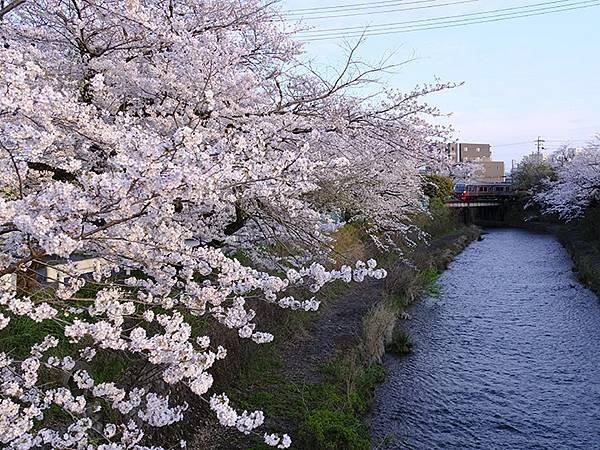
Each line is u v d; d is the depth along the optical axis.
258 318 9.32
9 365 3.82
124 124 4.20
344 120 6.39
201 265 4.06
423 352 11.86
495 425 8.53
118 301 3.69
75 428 3.47
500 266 23.36
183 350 3.15
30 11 5.57
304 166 4.02
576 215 27.81
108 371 5.50
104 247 3.66
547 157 48.00
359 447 6.72
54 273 4.46
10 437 2.84
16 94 3.01
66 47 5.80
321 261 8.67
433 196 29.06
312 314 12.02
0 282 3.08
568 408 9.19
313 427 6.80
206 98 5.00
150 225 3.78
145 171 2.82
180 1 6.21
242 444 6.57
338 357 9.77
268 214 6.25
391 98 7.25
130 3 4.66
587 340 12.89
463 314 15.23
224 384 7.72
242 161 4.12
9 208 2.55
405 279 16.27
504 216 44.72
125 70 5.42
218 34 6.26
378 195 10.23
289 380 8.58
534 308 15.98
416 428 8.29
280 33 6.67
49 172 4.55
